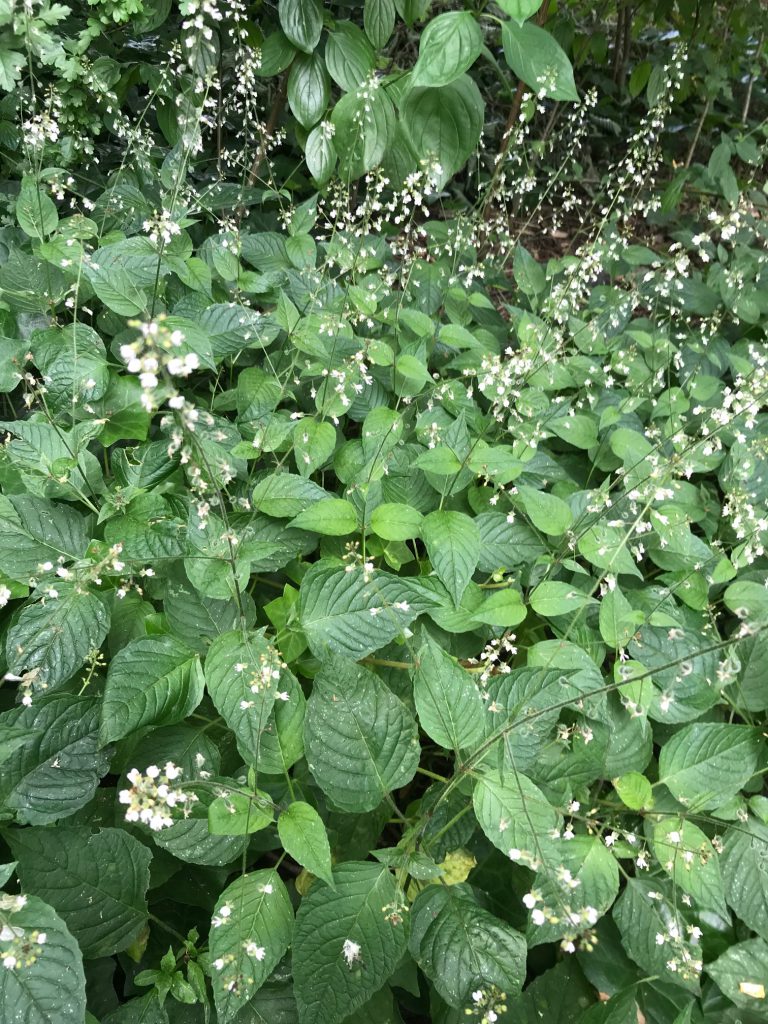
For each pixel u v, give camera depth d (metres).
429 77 0.58
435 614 0.49
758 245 1.15
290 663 0.47
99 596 0.45
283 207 0.89
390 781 0.40
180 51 0.75
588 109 1.30
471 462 0.51
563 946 0.31
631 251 0.87
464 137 0.75
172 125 0.81
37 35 0.53
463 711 0.41
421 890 0.41
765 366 0.72
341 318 0.60
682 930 0.43
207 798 0.38
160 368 0.27
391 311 0.70
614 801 0.47
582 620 0.52
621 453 0.60
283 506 0.49
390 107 0.75
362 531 0.50
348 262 0.68
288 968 0.40
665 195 1.02
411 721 0.40
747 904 0.44
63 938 0.32
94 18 0.72
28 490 0.47
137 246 0.60
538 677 0.43
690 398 0.75
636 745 0.47
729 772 0.45
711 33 1.19
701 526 0.63
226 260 0.64
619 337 0.79
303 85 0.78
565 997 0.42
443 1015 0.41
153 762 0.42
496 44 1.22
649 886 0.44
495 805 0.39
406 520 0.49
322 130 0.76
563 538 0.53
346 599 0.44
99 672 0.46
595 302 0.84
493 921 0.39
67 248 0.57
